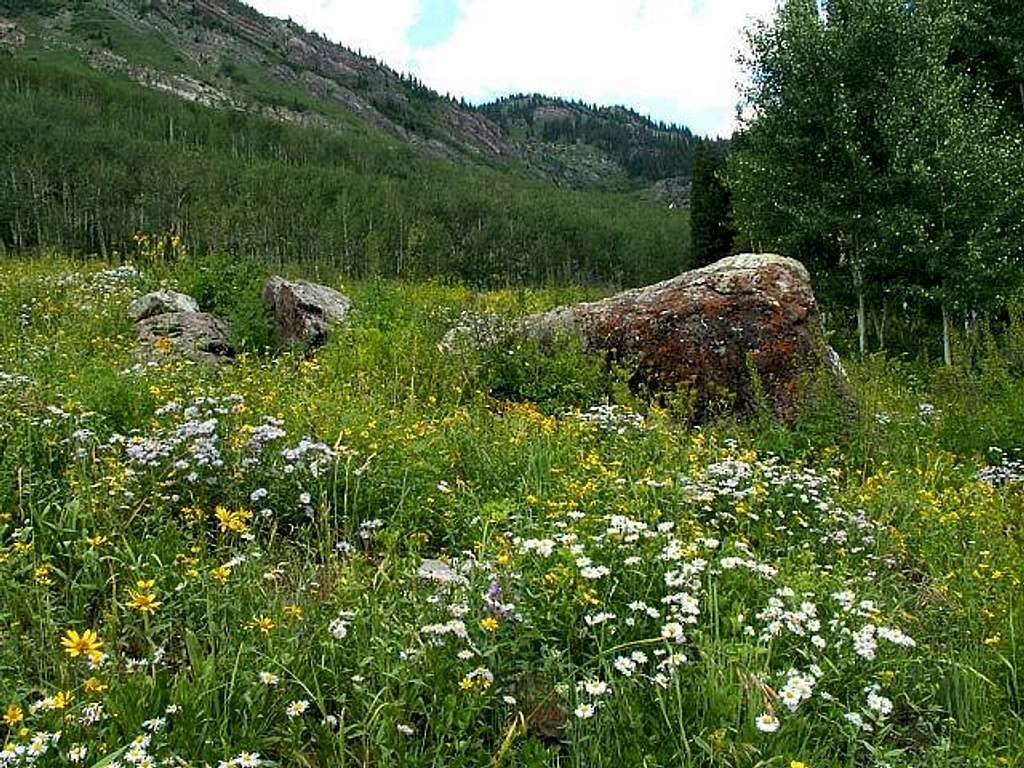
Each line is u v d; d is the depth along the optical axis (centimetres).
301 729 304
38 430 538
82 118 11462
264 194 8650
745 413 969
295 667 330
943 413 1024
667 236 10950
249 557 411
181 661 335
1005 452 932
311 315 1209
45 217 7419
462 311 1185
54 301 1274
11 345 899
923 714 361
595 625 366
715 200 5512
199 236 7056
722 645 340
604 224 11256
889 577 511
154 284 1509
